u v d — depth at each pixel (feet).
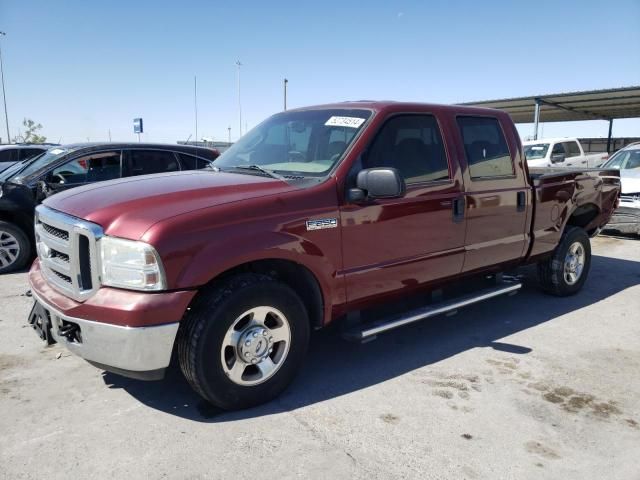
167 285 9.76
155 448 9.81
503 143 16.37
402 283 13.53
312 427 10.63
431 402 11.77
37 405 11.34
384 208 12.76
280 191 11.43
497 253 16.08
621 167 35.24
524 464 9.57
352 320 13.15
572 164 59.06
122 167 25.77
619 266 25.17
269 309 11.12
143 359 9.80
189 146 27.94
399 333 16.11
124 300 9.71
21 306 18.40
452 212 14.35
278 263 11.51
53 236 11.30
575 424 10.96
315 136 13.64
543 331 16.38
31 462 9.33
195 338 10.28
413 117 14.02
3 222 23.38
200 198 10.81
